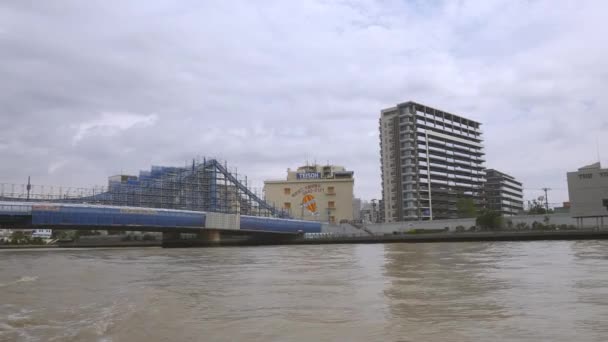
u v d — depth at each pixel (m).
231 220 129.00
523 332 12.85
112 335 13.47
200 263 47.19
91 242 152.50
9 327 14.72
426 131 194.50
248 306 18.28
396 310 16.75
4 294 22.66
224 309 17.64
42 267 42.47
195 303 19.17
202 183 148.75
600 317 14.59
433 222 142.62
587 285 22.00
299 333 13.40
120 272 36.16
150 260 54.19
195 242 130.88
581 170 109.38
